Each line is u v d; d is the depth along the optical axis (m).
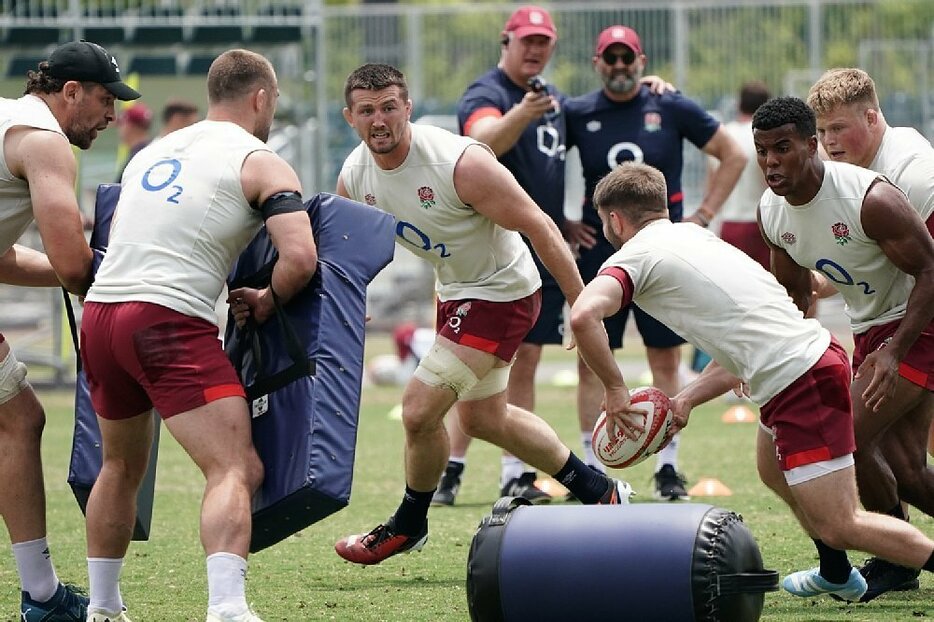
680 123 31.64
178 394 17.36
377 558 23.28
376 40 76.19
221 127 18.30
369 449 39.31
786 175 19.48
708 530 16.67
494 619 17.16
